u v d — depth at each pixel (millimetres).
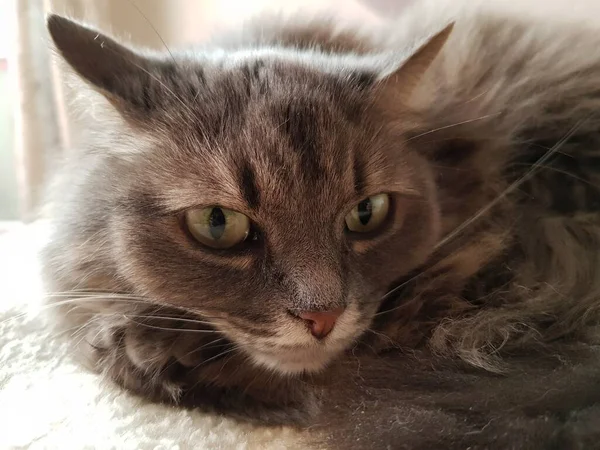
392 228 166
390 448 125
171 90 158
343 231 155
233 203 146
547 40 211
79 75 152
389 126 171
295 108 153
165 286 153
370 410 137
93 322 175
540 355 145
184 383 164
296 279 143
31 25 357
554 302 160
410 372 148
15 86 365
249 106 153
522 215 187
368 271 160
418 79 173
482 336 153
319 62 179
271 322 145
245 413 157
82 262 167
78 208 169
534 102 195
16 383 174
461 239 183
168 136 154
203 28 385
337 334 147
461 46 208
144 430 147
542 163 185
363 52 233
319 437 139
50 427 149
